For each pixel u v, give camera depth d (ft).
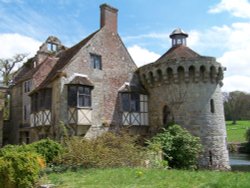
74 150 46.75
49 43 100.07
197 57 78.69
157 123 81.71
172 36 92.17
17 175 34.32
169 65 79.71
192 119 77.56
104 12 82.53
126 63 84.74
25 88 93.30
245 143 159.74
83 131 70.64
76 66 73.36
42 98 76.28
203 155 75.72
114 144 51.42
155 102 82.99
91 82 74.38
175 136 69.31
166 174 35.19
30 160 35.73
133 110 81.10
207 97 79.20
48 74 86.63
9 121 101.55
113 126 77.00
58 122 69.26
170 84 80.48
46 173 40.60
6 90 106.11
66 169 43.73
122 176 35.37
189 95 78.59
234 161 111.45
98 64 77.97
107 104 77.15
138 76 86.94
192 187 28.30
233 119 243.81
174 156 66.95
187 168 66.23
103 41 80.33
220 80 82.69
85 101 71.77
